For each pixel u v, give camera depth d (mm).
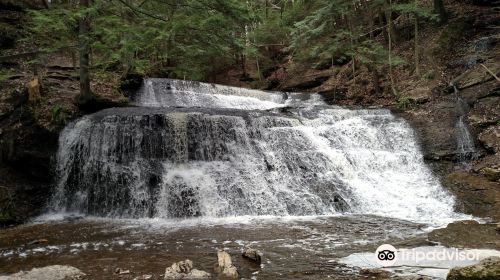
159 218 9930
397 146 13320
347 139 13117
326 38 21141
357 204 10445
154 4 9555
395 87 17266
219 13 8547
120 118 11445
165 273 5402
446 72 16266
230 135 11781
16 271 5809
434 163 12547
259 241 7230
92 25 9789
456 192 10688
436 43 17688
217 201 10203
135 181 10766
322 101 19766
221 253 5902
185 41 9773
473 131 12930
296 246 6859
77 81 15133
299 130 12555
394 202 10547
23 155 10992
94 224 9258
